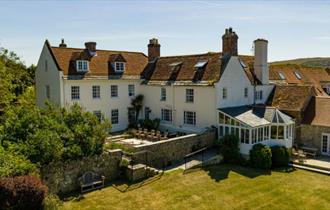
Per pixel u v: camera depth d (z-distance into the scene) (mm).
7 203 13273
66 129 19516
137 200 17016
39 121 19359
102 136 20234
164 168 22922
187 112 30812
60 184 17797
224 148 24984
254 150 23812
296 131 28156
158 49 37344
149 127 32812
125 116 33750
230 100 29484
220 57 30234
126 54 36281
